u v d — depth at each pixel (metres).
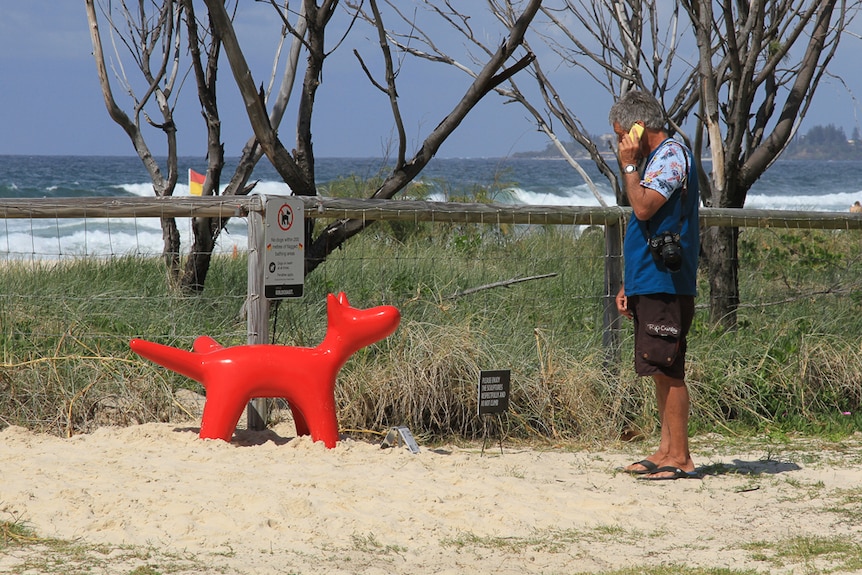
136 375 14.38
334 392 13.82
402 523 9.56
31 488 10.07
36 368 14.09
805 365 16.00
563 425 14.59
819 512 10.38
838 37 19.52
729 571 8.20
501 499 10.51
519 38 17.45
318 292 16.81
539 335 15.34
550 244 20.86
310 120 17.77
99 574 7.84
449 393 14.45
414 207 14.37
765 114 20.11
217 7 15.03
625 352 15.52
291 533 9.16
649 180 11.30
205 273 19.30
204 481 10.60
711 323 17.61
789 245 22.73
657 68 21.64
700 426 15.23
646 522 9.96
